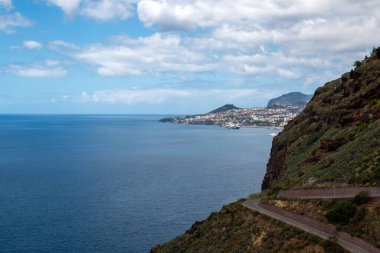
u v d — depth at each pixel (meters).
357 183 38.94
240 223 43.41
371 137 48.41
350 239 31.22
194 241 48.84
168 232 88.94
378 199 33.72
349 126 61.50
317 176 48.28
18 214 101.94
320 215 36.56
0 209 106.81
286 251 32.72
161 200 118.06
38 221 96.12
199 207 110.00
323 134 71.00
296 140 82.75
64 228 91.12
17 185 139.75
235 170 174.75
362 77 67.81
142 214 102.94
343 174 43.47
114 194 126.06
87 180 150.75
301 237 33.56
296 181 52.81
